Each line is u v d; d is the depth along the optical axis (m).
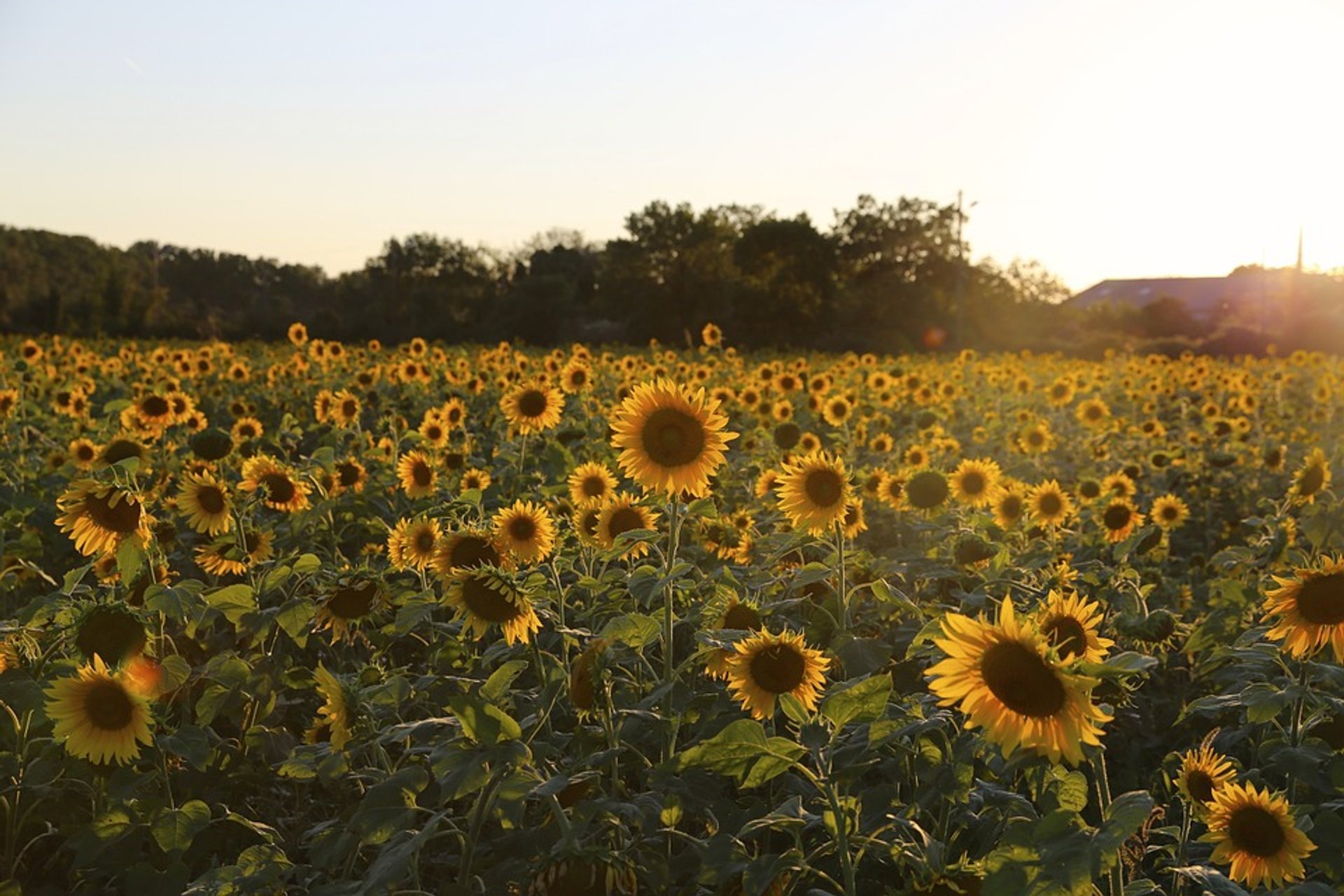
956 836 3.66
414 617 4.43
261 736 4.80
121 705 3.73
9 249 121.81
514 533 4.73
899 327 89.81
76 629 3.98
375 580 4.57
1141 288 187.38
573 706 3.87
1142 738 5.73
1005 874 2.50
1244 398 17.62
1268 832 3.25
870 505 8.96
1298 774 3.85
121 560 4.61
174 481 8.78
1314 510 6.61
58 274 128.62
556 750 3.71
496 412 13.38
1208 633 5.55
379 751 3.80
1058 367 32.12
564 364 19.02
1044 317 102.25
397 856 3.08
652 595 4.14
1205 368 25.44
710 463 4.53
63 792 4.30
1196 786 3.57
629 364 20.30
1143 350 62.25
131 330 80.25
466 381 15.52
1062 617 3.22
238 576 6.63
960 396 18.47
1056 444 14.30
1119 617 5.25
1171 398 21.08
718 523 6.50
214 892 3.49
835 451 11.32
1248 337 59.41
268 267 160.38
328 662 5.83
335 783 4.66
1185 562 9.29
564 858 3.00
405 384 16.45
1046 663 2.56
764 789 4.59
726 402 13.69
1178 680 6.38
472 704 3.15
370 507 7.68
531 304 85.81
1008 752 2.61
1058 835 2.54
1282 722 4.50
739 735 3.16
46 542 7.65
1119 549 6.97
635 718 4.03
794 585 5.00
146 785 4.35
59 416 12.11
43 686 4.11
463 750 3.16
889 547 8.77
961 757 3.41
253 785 4.89
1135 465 11.16
